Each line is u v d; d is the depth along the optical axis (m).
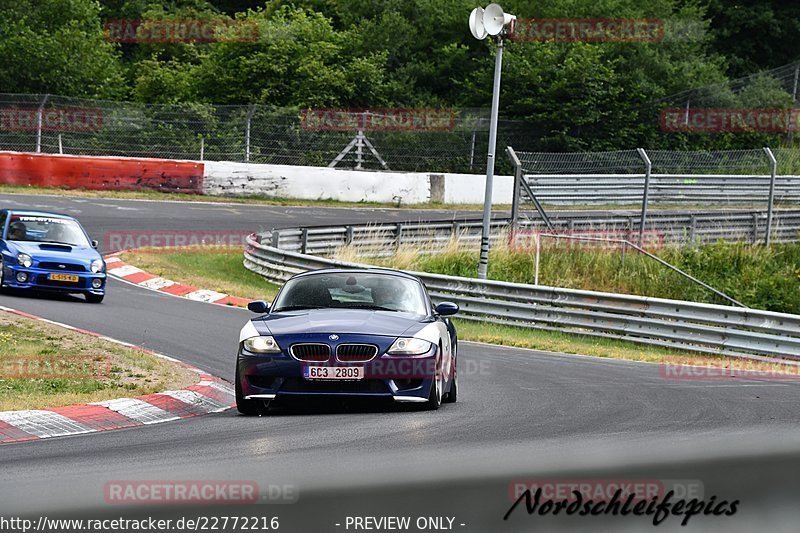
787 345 55.72
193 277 75.94
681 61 166.75
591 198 93.12
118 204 103.25
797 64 177.12
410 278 34.41
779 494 11.25
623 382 40.88
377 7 180.88
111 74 151.75
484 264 69.81
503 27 69.19
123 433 27.27
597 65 149.62
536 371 44.19
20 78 138.75
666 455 13.80
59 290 59.72
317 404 32.59
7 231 62.00
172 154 123.44
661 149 151.50
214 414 31.36
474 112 147.12
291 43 149.88
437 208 124.00
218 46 152.00
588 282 82.06
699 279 84.06
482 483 12.84
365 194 122.25
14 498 17.22
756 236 95.62
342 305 32.44
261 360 29.36
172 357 42.59
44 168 108.88
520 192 86.81
